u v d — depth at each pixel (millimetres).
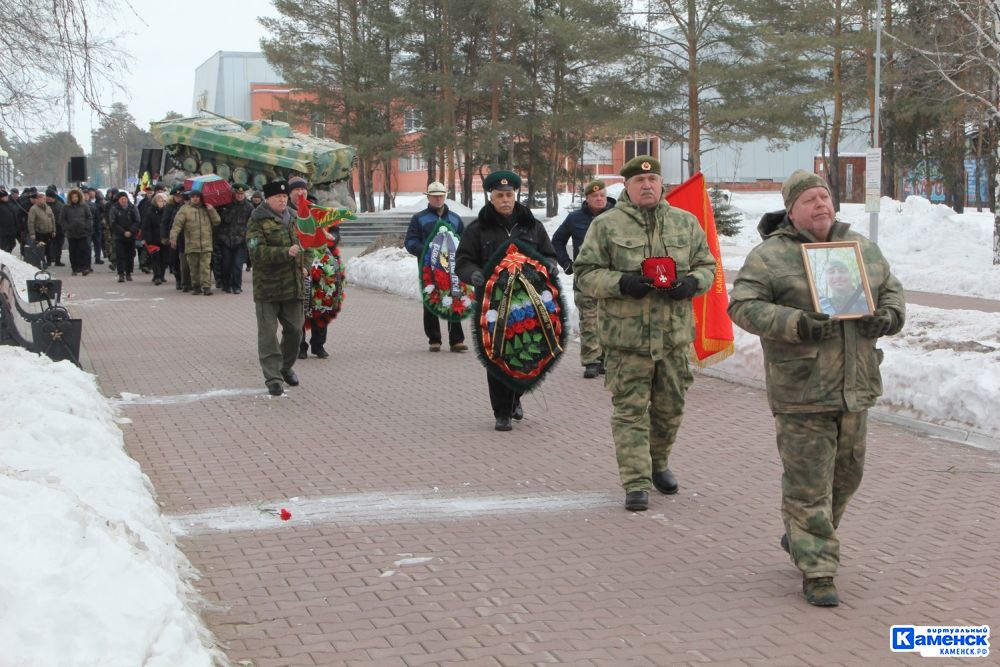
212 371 12148
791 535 5281
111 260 28375
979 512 6711
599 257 6875
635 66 37844
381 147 45562
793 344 5145
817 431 5188
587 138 45000
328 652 4641
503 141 46438
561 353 8969
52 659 3486
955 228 30641
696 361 9945
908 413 9211
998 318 11953
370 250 25797
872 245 5328
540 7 43312
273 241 10570
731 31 37375
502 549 6062
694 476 7672
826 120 42031
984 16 24859
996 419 8469
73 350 11453
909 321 12281
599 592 5383
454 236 13461
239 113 61562
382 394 10844
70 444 6969
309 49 45469
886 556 5906
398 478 7621
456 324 13633
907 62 37469
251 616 5059
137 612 3861
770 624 4953
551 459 8195
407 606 5188
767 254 5281
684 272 6852
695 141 37844
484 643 4742
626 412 6871
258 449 8461
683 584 5500
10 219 28562
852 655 4602
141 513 5711
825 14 36250
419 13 42844
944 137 44781
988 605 5172
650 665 4508
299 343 11109
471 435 9000
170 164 37062
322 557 5922
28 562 3885
